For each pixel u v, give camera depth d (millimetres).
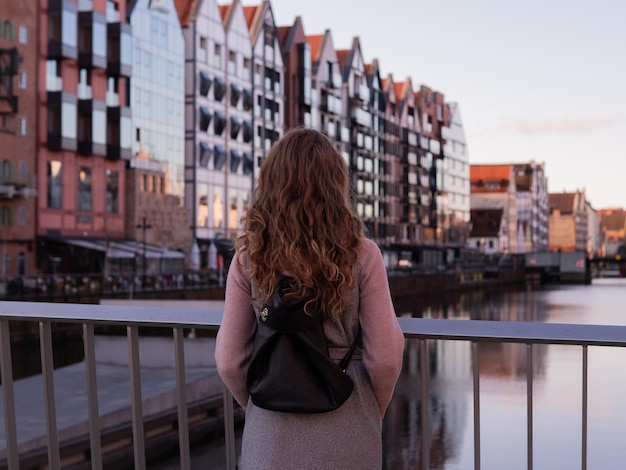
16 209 42719
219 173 62812
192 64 59500
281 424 2268
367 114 89938
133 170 52156
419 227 106625
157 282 45938
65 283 38531
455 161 121062
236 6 65375
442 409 22219
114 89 49906
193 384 16641
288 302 2234
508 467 16188
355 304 2299
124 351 19391
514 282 125062
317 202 2283
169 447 15188
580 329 2660
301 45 76188
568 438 18172
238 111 65562
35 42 43938
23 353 30562
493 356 32656
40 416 13547
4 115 42156
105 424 14141
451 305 73812
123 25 49156
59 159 45500
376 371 2295
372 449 2295
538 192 174125
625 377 26562
